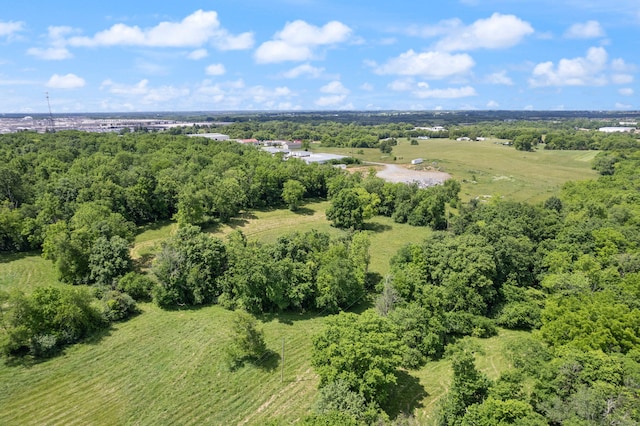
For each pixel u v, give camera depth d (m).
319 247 61.06
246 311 54.59
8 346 42.12
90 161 100.75
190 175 98.81
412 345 44.81
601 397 28.55
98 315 49.75
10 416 35.25
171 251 57.50
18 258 67.81
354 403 31.98
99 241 60.84
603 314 40.00
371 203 96.75
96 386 39.47
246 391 39.06
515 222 67.94
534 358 36.28
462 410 31.94
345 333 37.41
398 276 52.78
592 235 61.72
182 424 34.97
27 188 80.19
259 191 104.94
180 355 44.47
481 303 52.19
